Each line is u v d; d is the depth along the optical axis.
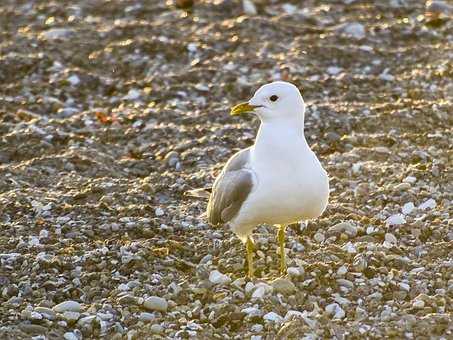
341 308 10.52
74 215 12.80
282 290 10.73
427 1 20.80
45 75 17.84
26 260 11.59
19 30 20.06
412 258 11.60
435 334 9.98
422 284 10.91
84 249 11.91
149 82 17.44
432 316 10.17
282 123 10.55
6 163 14.79
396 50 18.47
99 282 11.20
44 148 15.04
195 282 11.16
